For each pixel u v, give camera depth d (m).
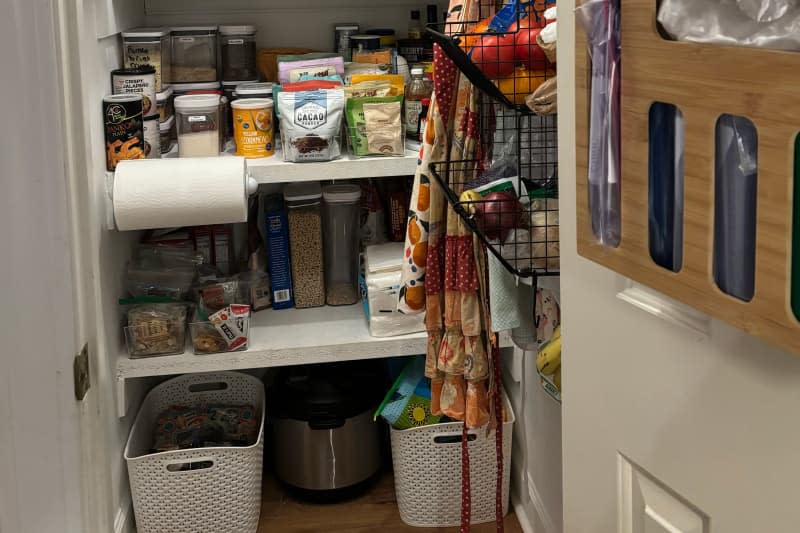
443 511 2.23
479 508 2.26
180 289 2.20
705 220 0.63
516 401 2.29
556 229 1.40
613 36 0.72
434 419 2.19
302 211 2.38
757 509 0.70
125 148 1.98
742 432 0.70
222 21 2.54
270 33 2.56
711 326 0.73
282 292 2.42
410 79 2.34
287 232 2.41
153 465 2.08
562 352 1.01
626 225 0.73
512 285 1.49
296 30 2.57
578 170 0.79
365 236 2.50
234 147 2.31
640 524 0.88
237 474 2.12
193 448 2.19
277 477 2.41
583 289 0.94
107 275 2.04
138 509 2.11
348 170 2.13
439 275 1.65
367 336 2.21
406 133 2.29
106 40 2.09
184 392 2.46
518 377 2.24
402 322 2.20
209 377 2.46
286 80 2.33
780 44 0.57
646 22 0.67
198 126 2.15
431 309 1.66
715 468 0.74
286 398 2.34
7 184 1.24
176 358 2.12
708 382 0.74
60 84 1.23
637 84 0.69
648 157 0.69
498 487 1.82
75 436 1.32
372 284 2.17
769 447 0.68
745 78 0.58
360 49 2.45
